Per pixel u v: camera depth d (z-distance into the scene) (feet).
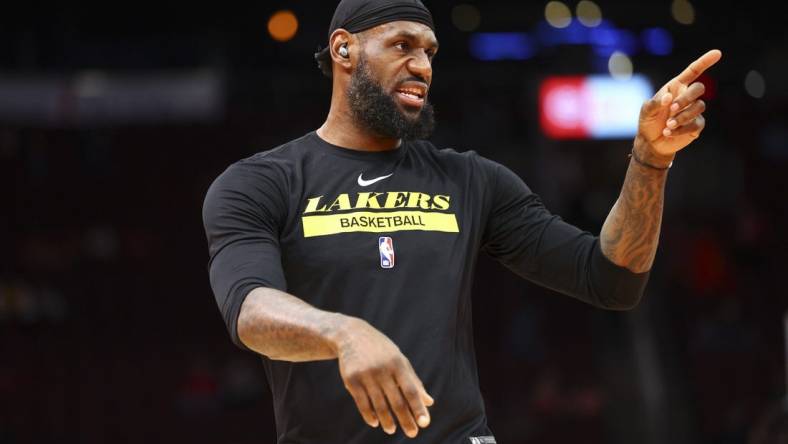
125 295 79.36
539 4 82.17
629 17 82.07
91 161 83.51
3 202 79.82
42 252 78.69
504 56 85.05
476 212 14.24
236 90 81.56
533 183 87.10
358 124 14.20
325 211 13.61
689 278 84.43
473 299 82.84
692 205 89.92
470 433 13.32
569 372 77.71
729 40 84.02
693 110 12.55
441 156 14.64
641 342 78.69
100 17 81.41
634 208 13.21
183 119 83.87
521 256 14.46
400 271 13.37
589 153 88.33
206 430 71.20
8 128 81.25
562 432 71.82
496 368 76.54
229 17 82.23
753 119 91.15
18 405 71.56
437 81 85.81
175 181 84.84
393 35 13.94
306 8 81.05
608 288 13.62
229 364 73.67
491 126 87.15
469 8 82.12
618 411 72.95
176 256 82.07
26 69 79.41
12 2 78.89
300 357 11.17
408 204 13.83
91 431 72.54
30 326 74.79
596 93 84.48
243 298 11.85
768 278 84.64
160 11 81.51
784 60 84.84
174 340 78.59
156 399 74.43
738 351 78.48
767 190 90.07
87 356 75.51
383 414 10.31
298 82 83.05
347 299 13.23
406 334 13.14
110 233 81.20
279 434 13.80
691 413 73.67
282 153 14.12
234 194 13.33
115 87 74.59
